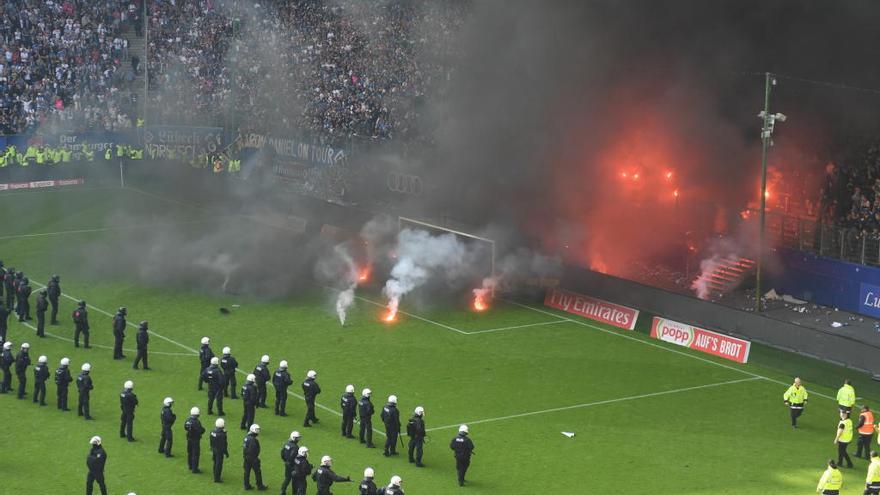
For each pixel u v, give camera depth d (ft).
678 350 180.96
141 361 171.32
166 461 133.28
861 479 131.44
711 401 158.20
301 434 142.61
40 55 319.68
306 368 169.89
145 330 166.81
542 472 131.44
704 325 187.11
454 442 126.52
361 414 138.31
